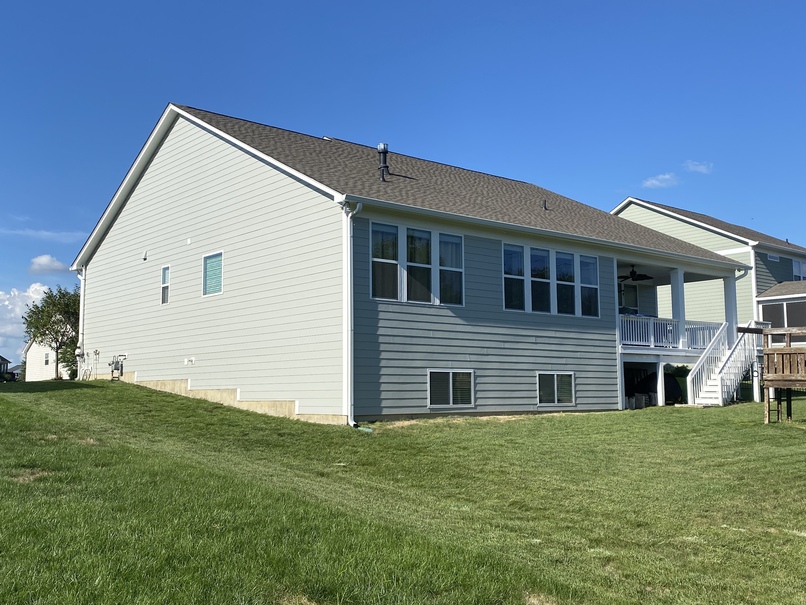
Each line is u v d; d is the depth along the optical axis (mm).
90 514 6340
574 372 17938
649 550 6965
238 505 6988
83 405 14859
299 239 15258
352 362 14000
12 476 7871
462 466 10625
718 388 19250
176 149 19172
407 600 4992
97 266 22141
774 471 10156
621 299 24422
